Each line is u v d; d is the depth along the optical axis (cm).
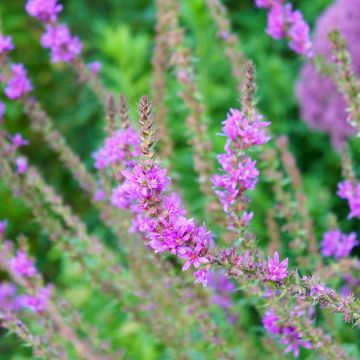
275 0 327
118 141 267
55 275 670
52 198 366
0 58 339
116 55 625
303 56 335
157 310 367
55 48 358
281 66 617
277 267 207
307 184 556
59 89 748
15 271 329
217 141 529
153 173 195
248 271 207
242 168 232
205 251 199
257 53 657
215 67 642
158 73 396
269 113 625
